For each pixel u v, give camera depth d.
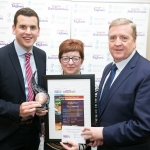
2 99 1.62
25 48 1.70
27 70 1.70
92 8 2.78
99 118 1.43
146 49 2.95
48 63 2.81
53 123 1.44
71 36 2.80
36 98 1.39
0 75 1.58
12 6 2.68
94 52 2.84
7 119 1.66
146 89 1.22
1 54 1.61
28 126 1.73
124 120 1.30
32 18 1.65
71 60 1.65
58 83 1.42
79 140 1.40
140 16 2.81
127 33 1.32
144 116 1.19
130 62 1.36
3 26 2.69
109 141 1.26
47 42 2.79
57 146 1.45
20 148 1.75
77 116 1.42
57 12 2.76
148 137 1.22
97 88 1.64
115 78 1.40
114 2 2.78
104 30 2.81
